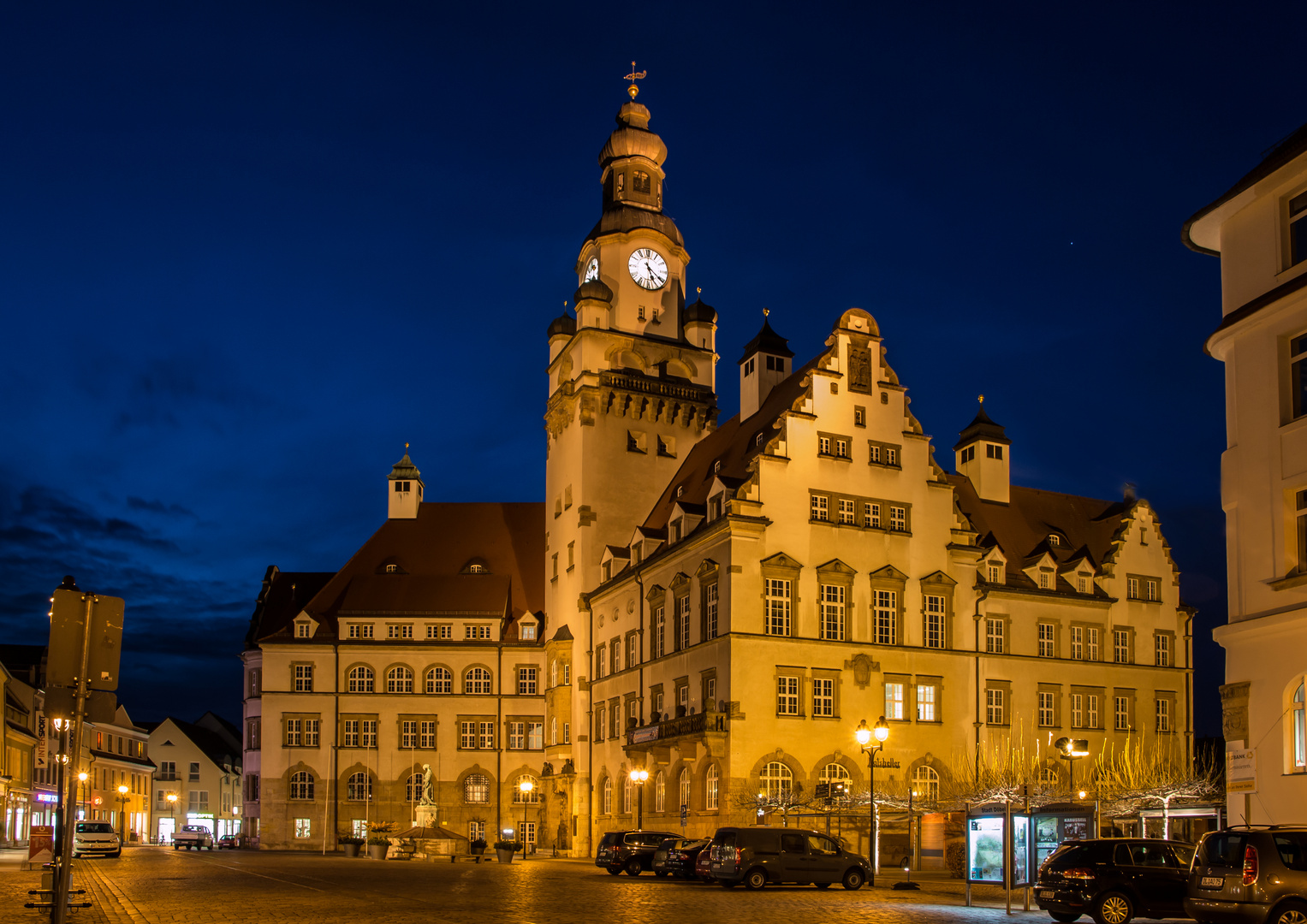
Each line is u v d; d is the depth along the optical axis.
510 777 97.69
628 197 96.69
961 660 72.06
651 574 77.31
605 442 89.50
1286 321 32.12
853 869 46.72
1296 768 30.53
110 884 44.75
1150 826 56.00
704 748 66.69
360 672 99.31
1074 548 83.38
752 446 74.00
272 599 107.19
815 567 68.38
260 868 58.12
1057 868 31.94
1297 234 32.41
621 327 92.69
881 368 73.31
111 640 19.67
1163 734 79.44
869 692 68.56
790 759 65.56
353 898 37.50
